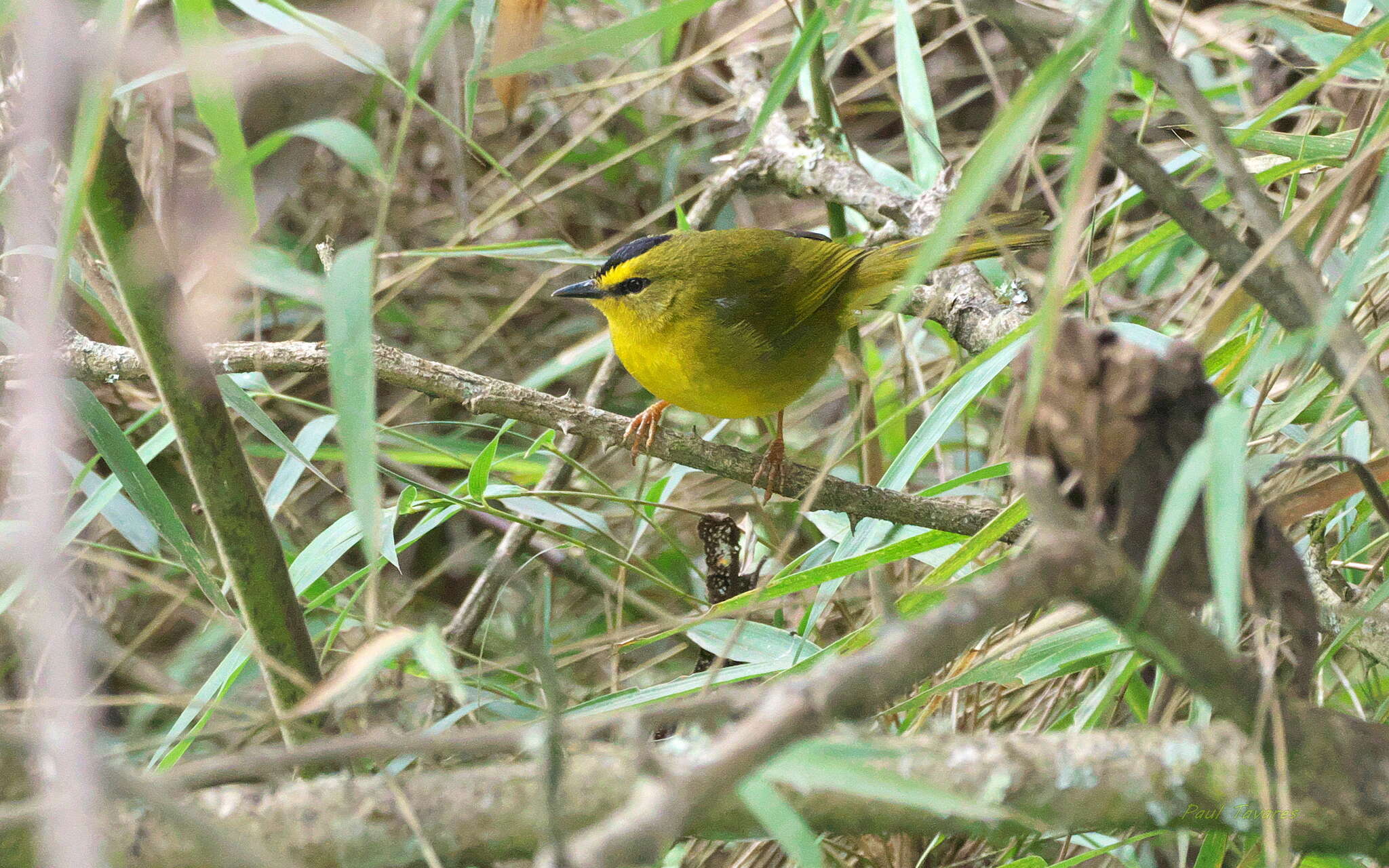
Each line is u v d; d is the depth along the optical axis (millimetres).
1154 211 11234
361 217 12539
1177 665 3311
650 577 7777
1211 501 3320
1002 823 4082
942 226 3662
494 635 9352
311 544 7105
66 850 2402
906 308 9070
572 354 11000
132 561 9703
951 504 6930
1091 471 3805
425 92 11391
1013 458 3818
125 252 4992
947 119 13102
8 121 6387
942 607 2816
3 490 7137
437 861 3754
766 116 4625
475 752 3461
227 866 3781
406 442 10391
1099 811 3730
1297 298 4355
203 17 5262
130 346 6957
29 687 6855
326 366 6840
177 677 8180
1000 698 7301
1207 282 8578
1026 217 7922
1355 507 6559
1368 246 4031
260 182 10359
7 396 7617
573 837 3766
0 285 7207
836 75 14070
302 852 3816
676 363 8898
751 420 12469
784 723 2551
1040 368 3445
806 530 10242
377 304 10727
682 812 2436
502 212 12867
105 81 4023
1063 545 2988
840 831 4074
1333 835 3682
